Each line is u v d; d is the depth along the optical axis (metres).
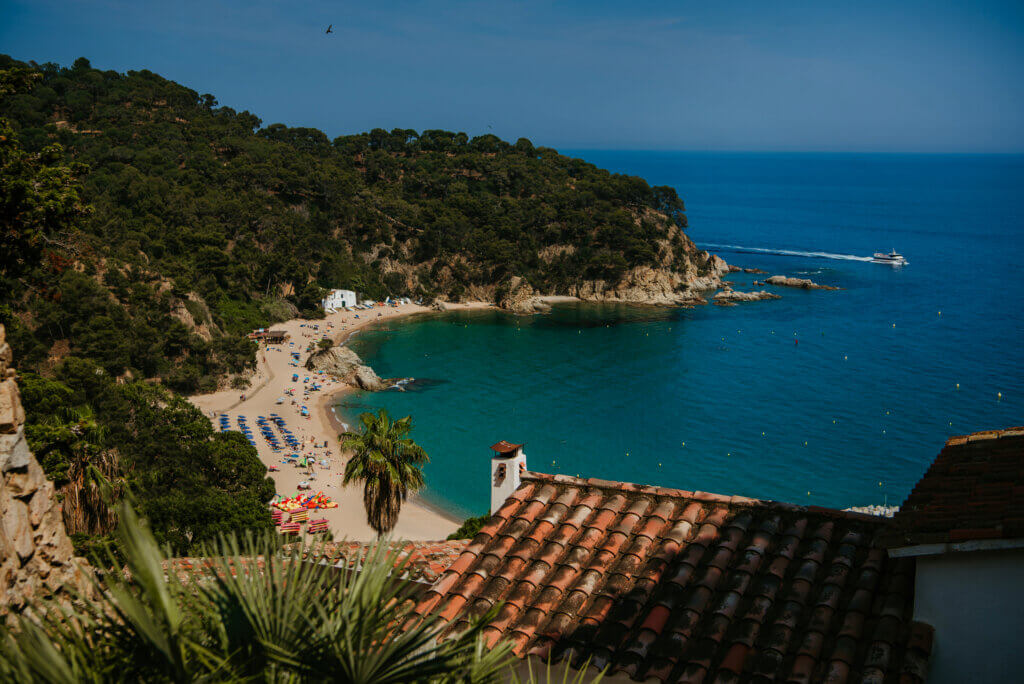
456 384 126.25
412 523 74.06
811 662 8.34
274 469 84.44
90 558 10.95
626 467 90.88
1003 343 143.75
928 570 8.48
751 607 9.29
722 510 11.23
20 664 4.60
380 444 45.19
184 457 56.00
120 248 128.25
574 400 117.06
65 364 57.22
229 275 156.00
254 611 5.38
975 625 8.24
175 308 122.81
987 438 15.03
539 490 12.09
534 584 10.06
